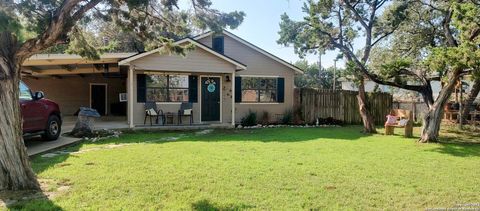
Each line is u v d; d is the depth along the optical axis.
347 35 13.50
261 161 7.09
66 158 7.29
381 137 11.95
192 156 7.62
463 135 13.26
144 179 5.51
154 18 7.07
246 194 4.79
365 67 12.95
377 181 5.59
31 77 20.45
